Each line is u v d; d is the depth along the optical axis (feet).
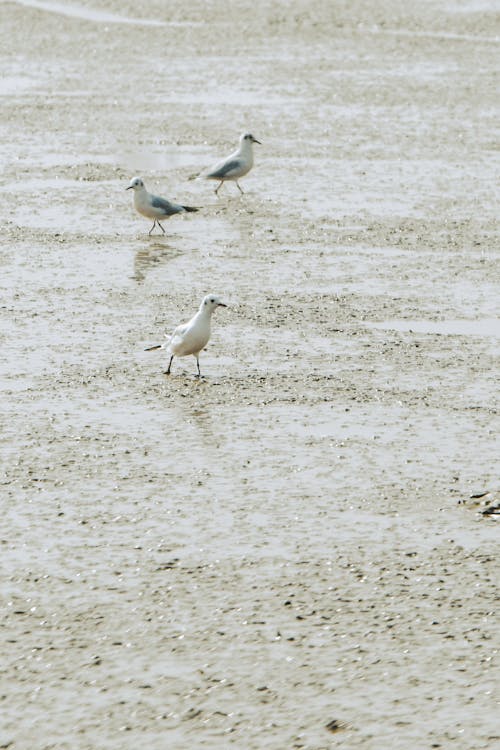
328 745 33.53
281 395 56.90
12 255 79.00
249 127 117.19
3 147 109.19
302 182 98.17
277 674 36.42
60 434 52.54
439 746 33.40
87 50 157.99
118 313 68.08
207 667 36.76
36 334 64.75
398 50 156.76
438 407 55.62
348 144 110.83
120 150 108.27
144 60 151.84
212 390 57.52
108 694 35.60
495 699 35.24
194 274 75.25
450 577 41.45
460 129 116.26
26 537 44.04
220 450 51.08
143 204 83.76
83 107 125.80
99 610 39.60
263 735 33.91
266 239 83.05
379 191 95.30
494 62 149.18
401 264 77.46
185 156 106.32
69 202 92.12
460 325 66.59
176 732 34.09
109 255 79.20
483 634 38.27
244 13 180.34
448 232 84.53
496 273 75.77
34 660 37.11
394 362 61.11
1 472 48.98
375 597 40.27
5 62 151.02
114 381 58.49
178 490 47.57
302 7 183.83
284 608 39.68
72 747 33.53
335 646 37.73
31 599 40.22
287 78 140.87
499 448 51.39
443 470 49.29
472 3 185.37
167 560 42.55
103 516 45.55
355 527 44.70
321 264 77.46
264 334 64.95
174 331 59.16
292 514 45.68
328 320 67.15
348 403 56.03
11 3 188.44
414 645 37.73
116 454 50.67
